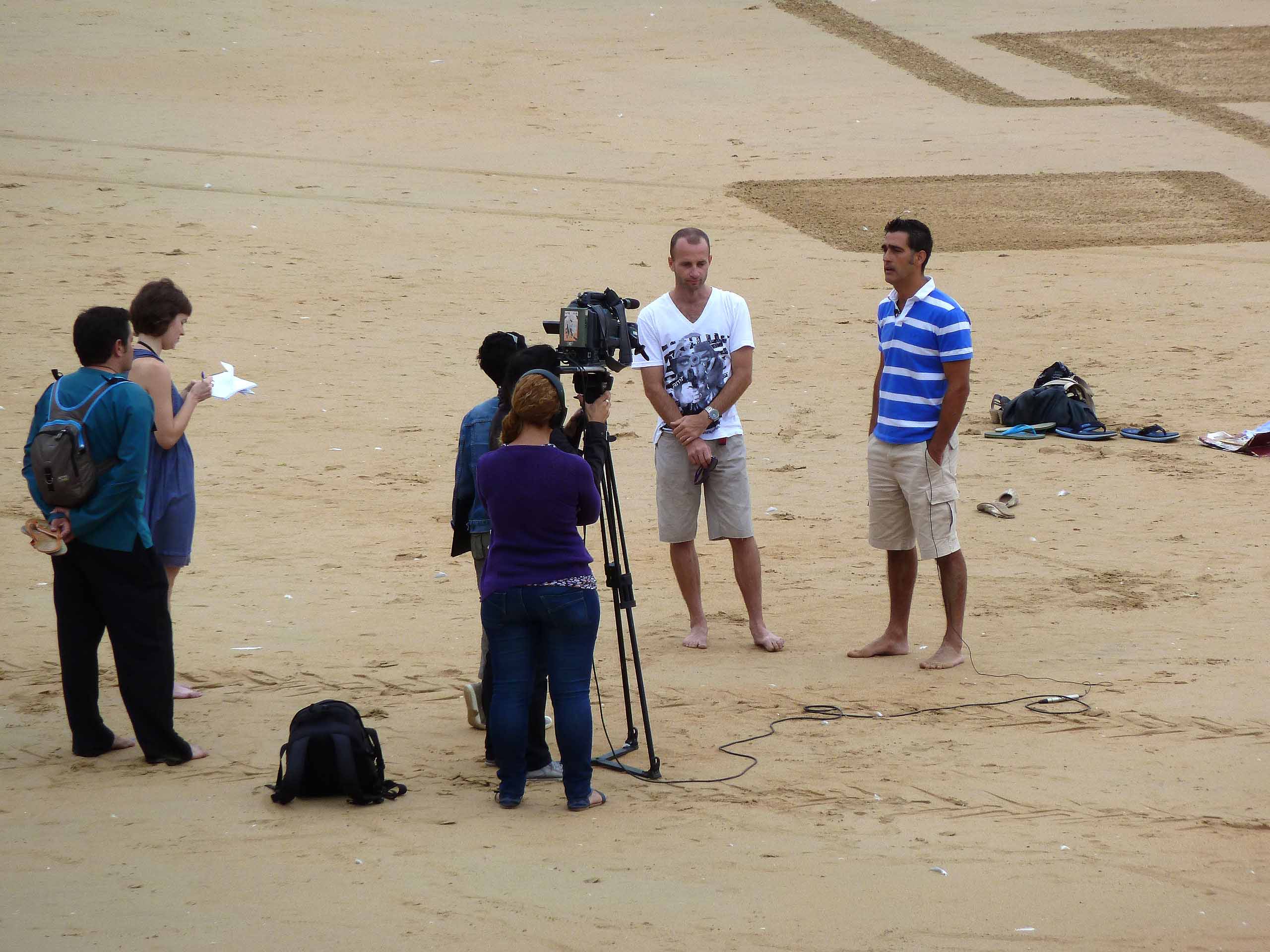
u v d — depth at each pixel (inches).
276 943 417.4
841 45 3604.8
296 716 544.7
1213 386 1443.2
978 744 609.0
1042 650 751.1
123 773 570.6
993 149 2770.7
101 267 1759.4
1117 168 2662.4
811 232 2175.2
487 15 3747.5
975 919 440.1
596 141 2711.6
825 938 425.4
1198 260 2062.0
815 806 540.1
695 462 735.1
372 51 3324.3
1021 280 1940.2
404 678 695.1
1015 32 3786.9
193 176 2288.4
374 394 1349.7
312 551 922.7
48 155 2341.3
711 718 647.1
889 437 722.8
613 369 581.3
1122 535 985.5
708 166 2576.3
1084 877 474.9
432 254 1937.7
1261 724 632.4
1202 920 443.2
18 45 3152.1
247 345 1492.4
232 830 509.0
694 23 3767.2
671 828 517.0
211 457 1142.3
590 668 542.0
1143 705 658.2
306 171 2372.0
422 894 453.7
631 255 1973.4
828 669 723.4
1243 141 2861.7
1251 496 1083.3
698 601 771.4
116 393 560.7
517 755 534.6
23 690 668.7
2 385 1294.3
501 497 532.4
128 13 3481.8
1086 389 1323.8
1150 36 3762.3
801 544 970.1
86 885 458.0
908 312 720.3
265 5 3651.6
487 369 606.2
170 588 634.2
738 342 754.2
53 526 550.0
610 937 424.2
